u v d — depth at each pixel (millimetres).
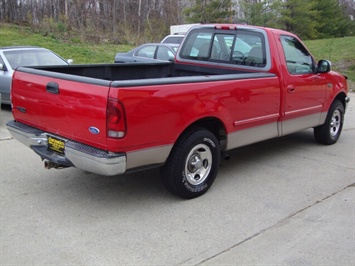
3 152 5957
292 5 43281
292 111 5559
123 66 5770
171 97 3908
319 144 6867
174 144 4164
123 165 3705
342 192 4754
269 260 3295
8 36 20750
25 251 3359
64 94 3885
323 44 26688
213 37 5863
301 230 3807
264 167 5605
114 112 3523
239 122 4734
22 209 4121
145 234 3680
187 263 3236
